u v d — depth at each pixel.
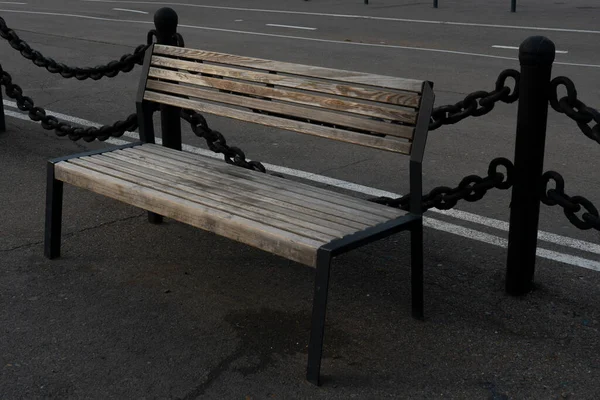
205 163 4.37
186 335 3.68
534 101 3.67
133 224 4.98
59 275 4.28
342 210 3.63
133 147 4.71
